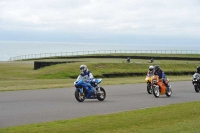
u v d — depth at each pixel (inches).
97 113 625.6
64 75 1947.6
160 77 935.7
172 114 595.8
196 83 1066.7
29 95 884.0
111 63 2324.1
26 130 446.0
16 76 1852.9
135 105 745.6
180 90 1130.0
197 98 908.0
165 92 933.8
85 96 796.6
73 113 620.1
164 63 2620.6
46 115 592.4
